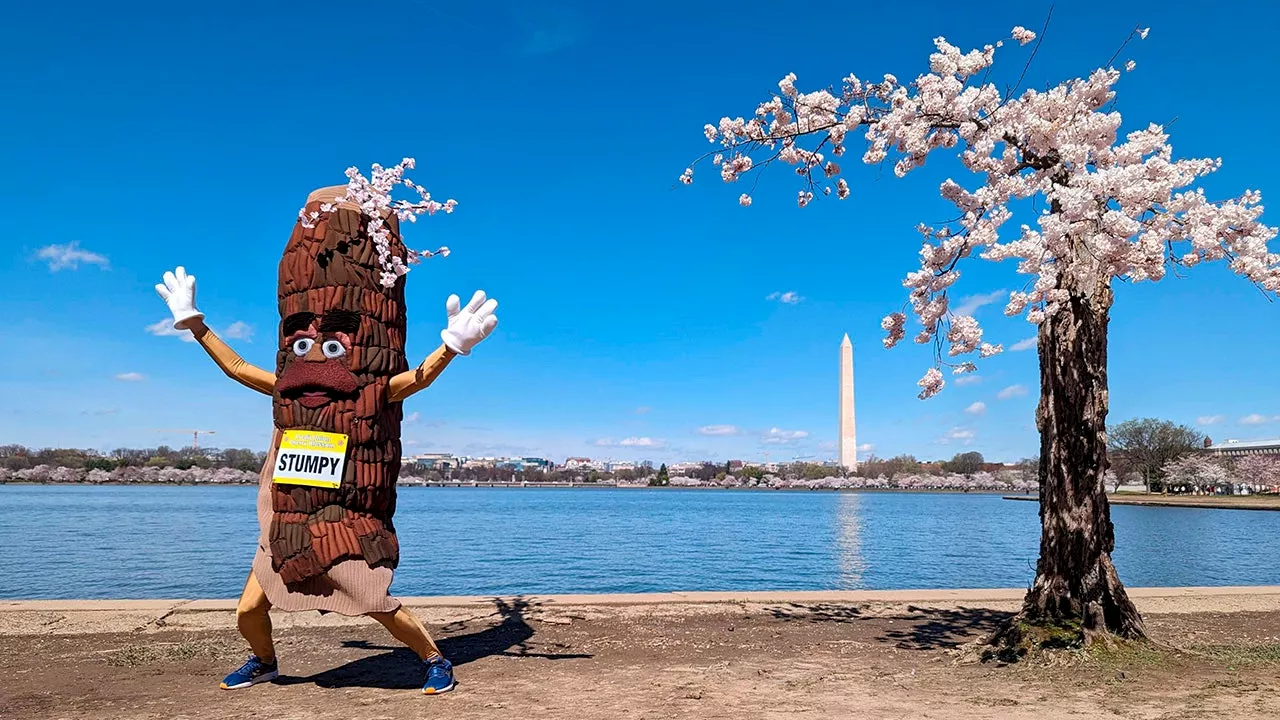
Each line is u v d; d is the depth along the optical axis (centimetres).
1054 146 838
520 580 2698
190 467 16438
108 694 727
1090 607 836
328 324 748
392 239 786
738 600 1195
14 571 2752
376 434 751
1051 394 859
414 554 3709
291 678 787
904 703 679
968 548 4025
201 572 2725
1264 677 752
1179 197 811
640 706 675
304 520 734
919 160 921
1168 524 5591
